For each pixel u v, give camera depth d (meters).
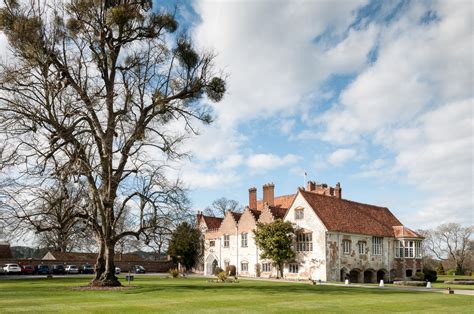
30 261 70.69
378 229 59.16
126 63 34.88
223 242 67.88
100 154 31.47
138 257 88.56
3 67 28.41
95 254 83.31
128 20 31.81
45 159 28.28
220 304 20.67
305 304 21.38
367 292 30.81
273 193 64.38
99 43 32.19
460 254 96.69
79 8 31.02
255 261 61.12
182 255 72.94
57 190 28.48
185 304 20.44
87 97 30.42
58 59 30.70
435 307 21.56
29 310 17.41
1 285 33.53
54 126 28.80
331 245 52.00
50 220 29.48
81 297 23.25
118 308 18.50
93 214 31.08
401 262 59.69
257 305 20.56
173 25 34.06
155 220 31.11
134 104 32.66
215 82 35.06
